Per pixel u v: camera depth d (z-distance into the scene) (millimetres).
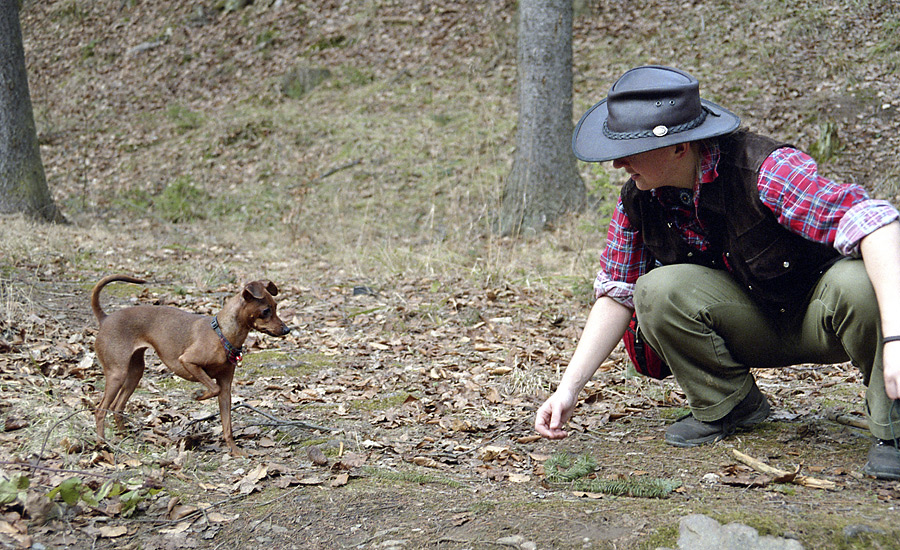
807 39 12375
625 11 14789
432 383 4285
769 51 12344
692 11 14086
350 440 3262
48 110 15344
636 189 2693
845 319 2371
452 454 3078
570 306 6207
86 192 12281
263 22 16625
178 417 3537
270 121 13633
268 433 3375
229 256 8656
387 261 7918
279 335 3051
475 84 13977
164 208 11383
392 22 15922
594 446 3059
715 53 12805
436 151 12195
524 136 9617
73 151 13820
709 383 2904
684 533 2092
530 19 9445
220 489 2688
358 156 12375
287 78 14977
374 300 6582
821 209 2258
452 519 2361
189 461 2916
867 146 10000
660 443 3023
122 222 10828
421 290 6926
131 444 3084
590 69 13625
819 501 2273
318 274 7742
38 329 5016
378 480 2770
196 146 13297
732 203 2451
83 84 16094
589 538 2133
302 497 2600
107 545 2266
